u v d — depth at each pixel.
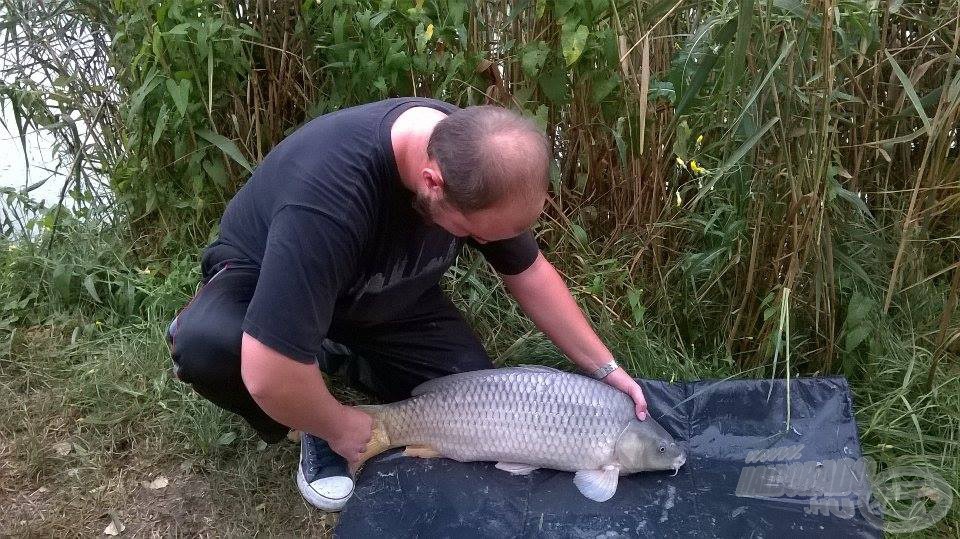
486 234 1.54
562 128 2.50
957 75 1.94
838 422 2.10
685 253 2.50
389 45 2.24
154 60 2.49
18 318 2.71
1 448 2.25
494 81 2.35
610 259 2.45
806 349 2.42
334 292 1.65
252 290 1.88
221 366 1.82
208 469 2.17
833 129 2.02
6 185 3.26
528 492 1.96
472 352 2.27
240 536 1.98
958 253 2.69
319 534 1.99
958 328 2.30
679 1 2.03
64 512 2.04
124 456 2.21
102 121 2.93
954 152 2.61
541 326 2.10
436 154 1.46
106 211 3.02
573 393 1.97
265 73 2.71
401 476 2.01
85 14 2.87
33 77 3.04
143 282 2.72
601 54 2.17
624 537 1.82
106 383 2.41
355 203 1.60
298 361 1.63
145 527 2.00
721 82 2.15
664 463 1.95
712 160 2.40
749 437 2.10
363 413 1.95
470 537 1.83
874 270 2.49
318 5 2.50
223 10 2.47
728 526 1.84
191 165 2.62
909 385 2.27
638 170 2.39
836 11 1.89
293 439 2.19
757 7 1.94
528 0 2.15
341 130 1.64
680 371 2.38
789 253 2.24
